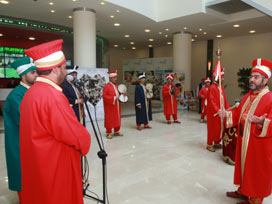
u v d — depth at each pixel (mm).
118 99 5609
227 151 3936
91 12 7758
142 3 8352
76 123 1516
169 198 2797
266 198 2840
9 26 8898
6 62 11883
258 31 11305
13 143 2314
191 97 11078
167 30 10891
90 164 3922
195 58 14797
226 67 13383
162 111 10547
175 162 4035
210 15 8375
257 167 2350
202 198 2803
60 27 10297
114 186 3105
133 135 6023
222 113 2766
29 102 1463
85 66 7875
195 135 6012
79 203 1617
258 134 2342
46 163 1445
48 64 1493
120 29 10703
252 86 2396
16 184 2334
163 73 12547
